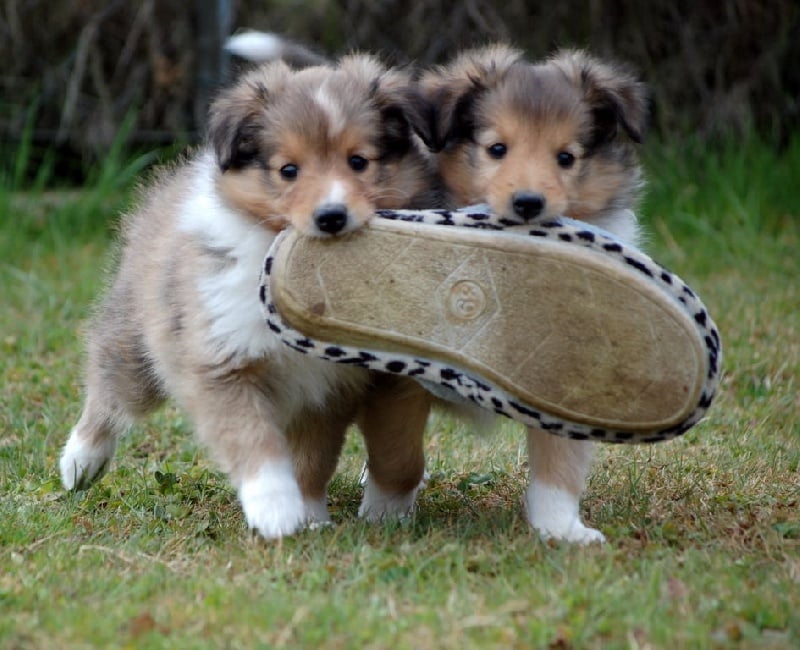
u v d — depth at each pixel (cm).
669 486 526
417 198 468
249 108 461
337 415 508
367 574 402
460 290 412
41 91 1195
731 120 1156
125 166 1172
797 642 348
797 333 793
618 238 426
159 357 495
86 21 1181
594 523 478
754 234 1037
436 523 475
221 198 464
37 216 1098
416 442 497
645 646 344
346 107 451
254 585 399
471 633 354
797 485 525
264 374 471
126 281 539
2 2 1171
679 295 406
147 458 601
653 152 1145
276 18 1179
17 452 593
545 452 459
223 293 456
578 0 1159
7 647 346
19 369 741
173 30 1184
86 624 358
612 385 407
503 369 411
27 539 450
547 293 406
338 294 417
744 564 415
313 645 345
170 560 436
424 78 501
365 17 1163
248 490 454
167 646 343
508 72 471
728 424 634
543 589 383
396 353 420
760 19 1155
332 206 415
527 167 434
